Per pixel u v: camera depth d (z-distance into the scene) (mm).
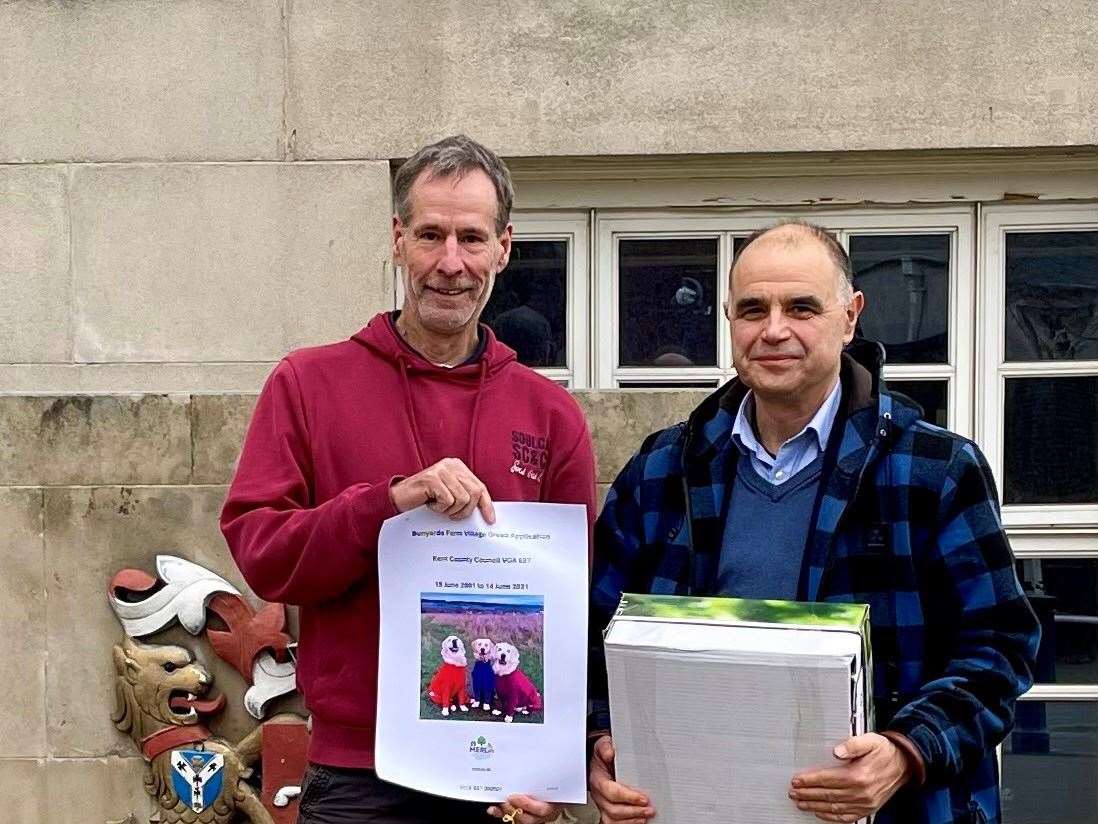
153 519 3393
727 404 2471
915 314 4242
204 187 4121
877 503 2285
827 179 4219
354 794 2404
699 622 2131
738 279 2348
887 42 4051
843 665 2018
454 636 2357
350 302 4133
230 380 4137
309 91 4117
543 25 4090
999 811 2359
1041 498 4211
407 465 2438
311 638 2457
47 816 3447
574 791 2342
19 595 3420
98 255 4133
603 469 3350
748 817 2111
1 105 4137
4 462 3408
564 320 4297
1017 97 4039
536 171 4223
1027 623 2244
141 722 3373
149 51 4117
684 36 4074
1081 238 4199
